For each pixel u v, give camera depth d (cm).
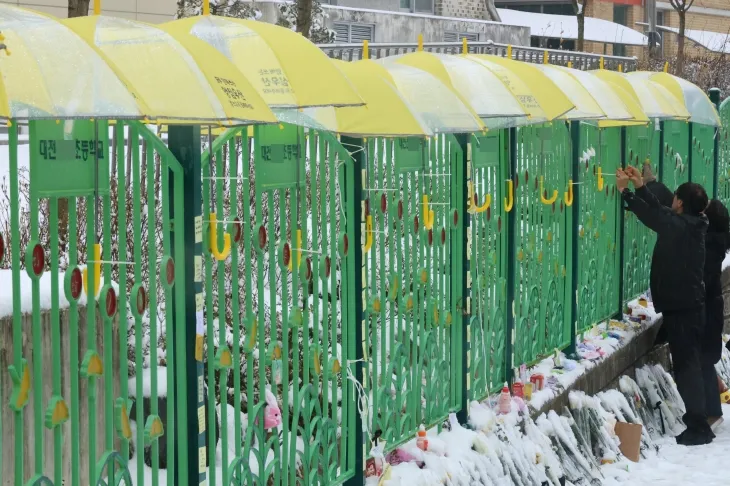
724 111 1592
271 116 411
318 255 555
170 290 435
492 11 4031
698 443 976
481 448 693
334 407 575
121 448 421
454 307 716
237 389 487
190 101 367
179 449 443
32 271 363
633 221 1184
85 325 482
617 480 845
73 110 321
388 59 690
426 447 648
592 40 4684
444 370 707
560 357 910
